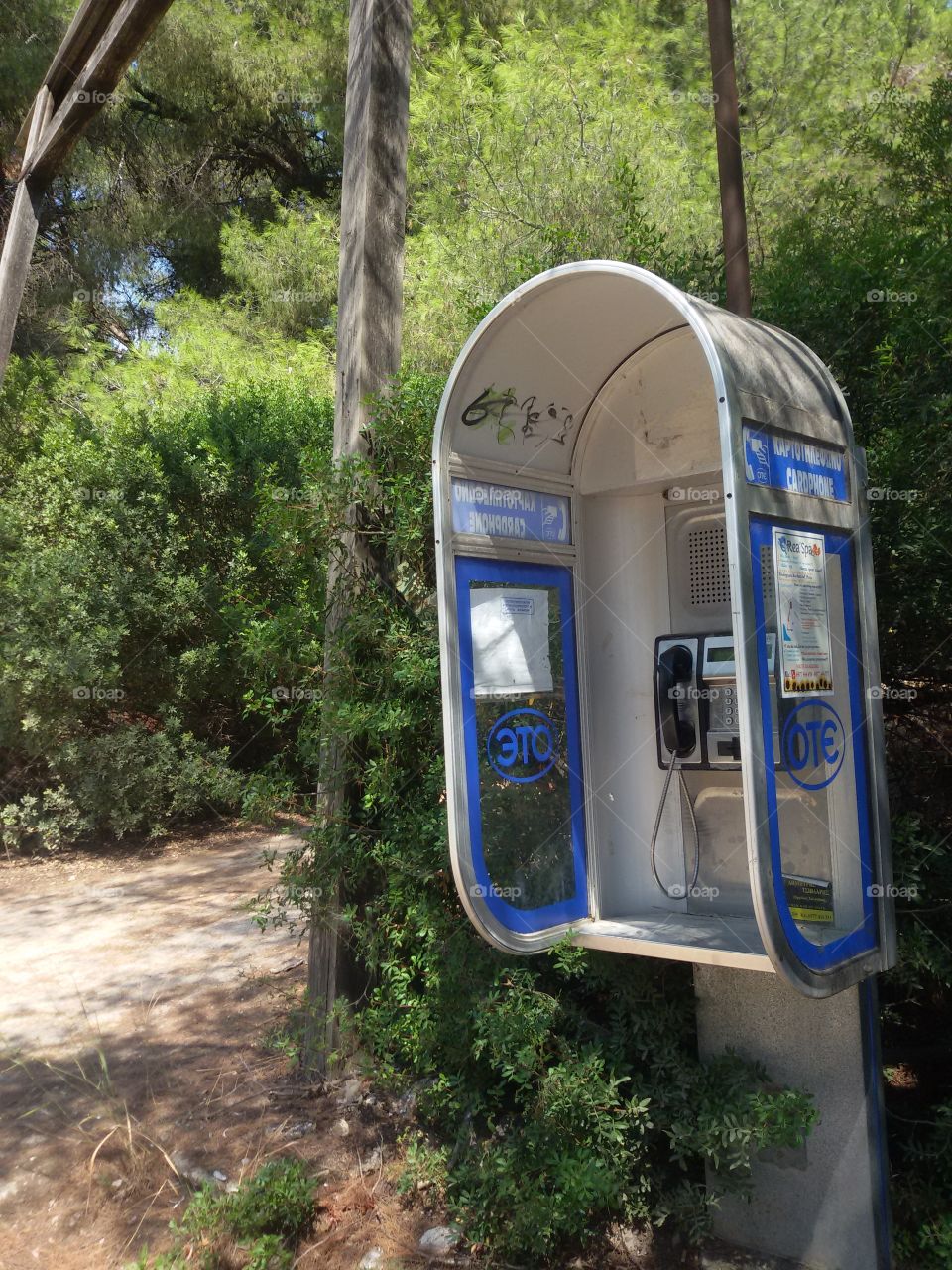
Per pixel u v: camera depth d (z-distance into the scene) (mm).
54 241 15570
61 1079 4086
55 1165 3494
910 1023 3557
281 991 4328
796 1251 2854
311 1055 3957
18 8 13094
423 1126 3537
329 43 13664
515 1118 3322
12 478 9039
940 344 3289
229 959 5340
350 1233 3123
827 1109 2809
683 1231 3012
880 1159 2768
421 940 3643
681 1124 2814
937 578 3383
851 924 2838
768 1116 2707
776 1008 2889
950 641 3439
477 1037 3250
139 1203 3287
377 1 4184
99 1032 4520
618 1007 3123
